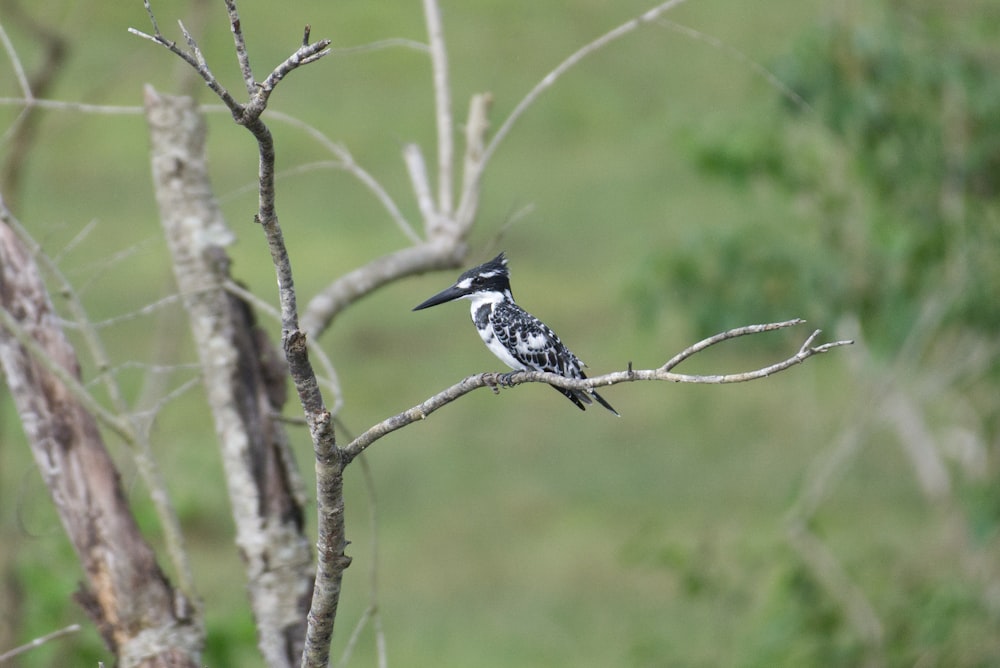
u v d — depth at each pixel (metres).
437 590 20.03
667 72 30.62
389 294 29.77
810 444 22.17
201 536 17.12
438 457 24.25
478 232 30.31
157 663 7.32
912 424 14.99
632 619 18.22
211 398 8.10
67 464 7.44
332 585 5.71
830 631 13.80
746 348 14.76
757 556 14.11
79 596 7.43
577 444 24.48
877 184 14.35
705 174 14.67
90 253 26.81
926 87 14.20
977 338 14.75
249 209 30.67
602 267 28.67
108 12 30.58
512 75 36.12
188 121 8.41
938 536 15.80
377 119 34.81
